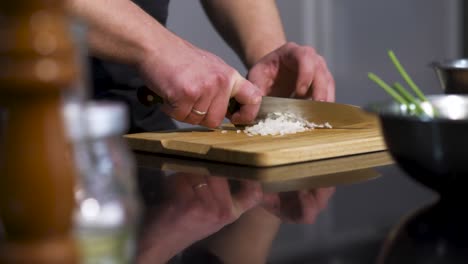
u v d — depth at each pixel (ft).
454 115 2.78
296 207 2.72
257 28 4.96
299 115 4.06
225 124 4.28
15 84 1.45
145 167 3.39
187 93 3.85
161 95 3.92
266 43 4.93
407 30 8.49
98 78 4.60
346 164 3.40
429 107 2.78
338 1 7.98
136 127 4.66
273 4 5.09
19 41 1.43
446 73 3.55
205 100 3.91
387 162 3.43
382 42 8.34
